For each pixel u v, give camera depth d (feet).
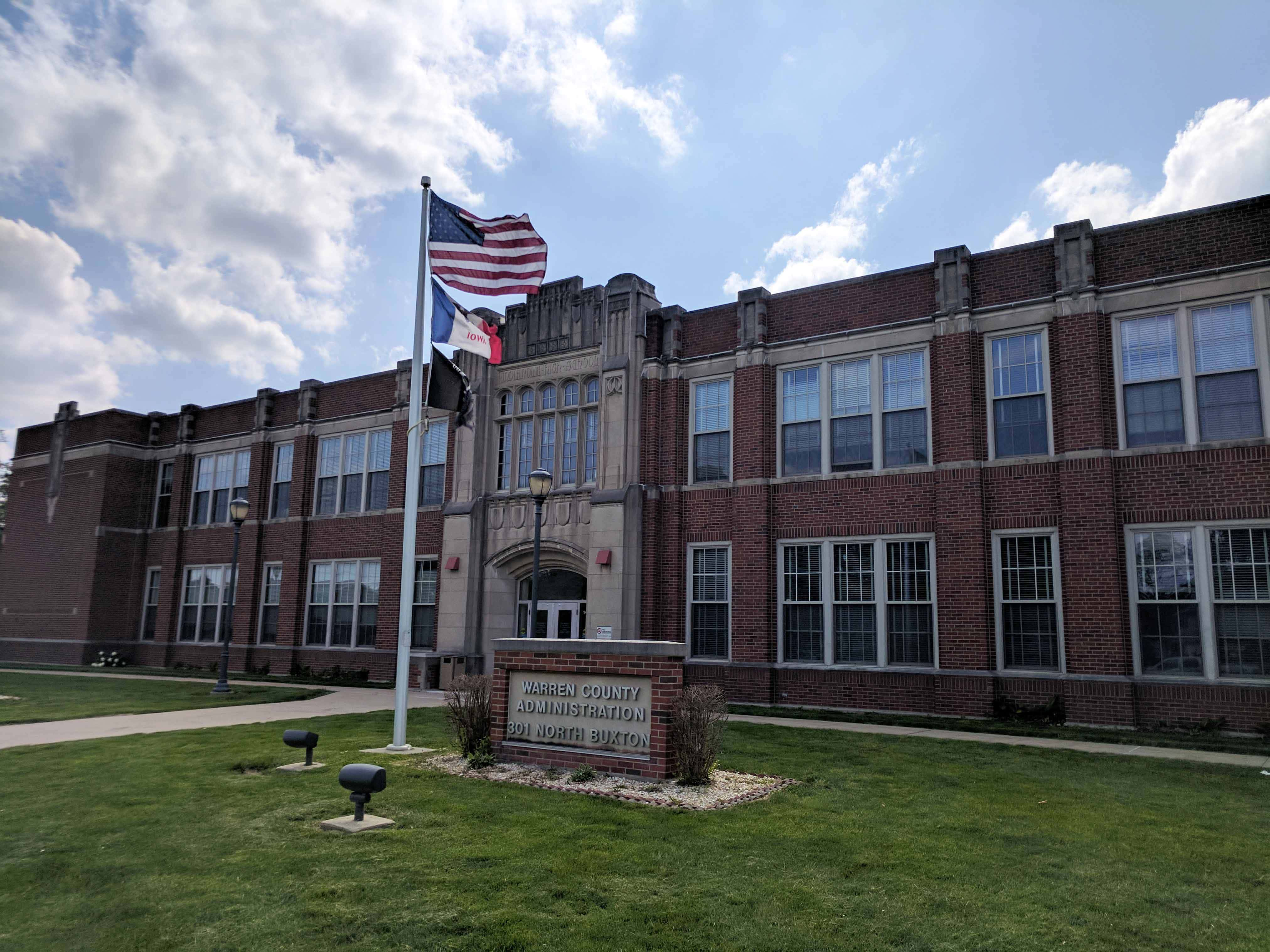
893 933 17.98
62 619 112.27
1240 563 48.93
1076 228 55.06
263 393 103.19
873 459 62.03
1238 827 26.71
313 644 94.48
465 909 19.10
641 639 67.77
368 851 23.29
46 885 21.17
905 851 23.65
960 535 56.90
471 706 37.04
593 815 26.99
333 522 94.73
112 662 108.06
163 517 113.29
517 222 50.01
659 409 71.46
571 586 75.51
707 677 66.03
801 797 30.35
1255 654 48.01
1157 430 52.06
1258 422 49.49
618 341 72.84
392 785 31.53
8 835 25.26
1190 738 45.75
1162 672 50.26
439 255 47.11
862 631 61.11
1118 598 51.03
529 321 79.61
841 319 64.69
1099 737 46.24
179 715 54.34
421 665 78.13
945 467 58.08
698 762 31.45
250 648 98.22
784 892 20.31
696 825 25.95
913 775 34.60
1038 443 55.67
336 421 96.37
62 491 116.67
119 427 113.70
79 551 112.37
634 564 68.54
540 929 17.99
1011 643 55.11
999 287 58.18
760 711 59.82
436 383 47.01
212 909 19.22
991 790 31.96
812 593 63.41
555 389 77.41
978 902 19.74
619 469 70.59
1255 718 47.06
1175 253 52.54
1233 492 49.24
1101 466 52.42
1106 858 23.22
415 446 43.39
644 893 20.17
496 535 77.41
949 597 56.90
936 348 59.77
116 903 19.69
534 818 26.61
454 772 33.96
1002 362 57.57
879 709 59.06
